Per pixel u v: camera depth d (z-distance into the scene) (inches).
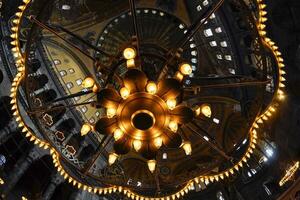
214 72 1075.3
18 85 374.9
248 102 943.0
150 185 400.5
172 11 1080.2
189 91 353.1
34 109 358.9
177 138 331.9
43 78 955.3
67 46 1036.5
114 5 1069.1
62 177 897.5
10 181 754.8
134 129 322.7
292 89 708.7
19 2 840.9
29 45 343.3
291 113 723.4
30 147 831.1
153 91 310.8
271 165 864.9
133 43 325.1
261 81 335.0
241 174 973.2
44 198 829.8
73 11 1014.4
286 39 717.9
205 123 1045.2
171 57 338.0
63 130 994.1
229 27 962.1
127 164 1035.9
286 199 585.6
